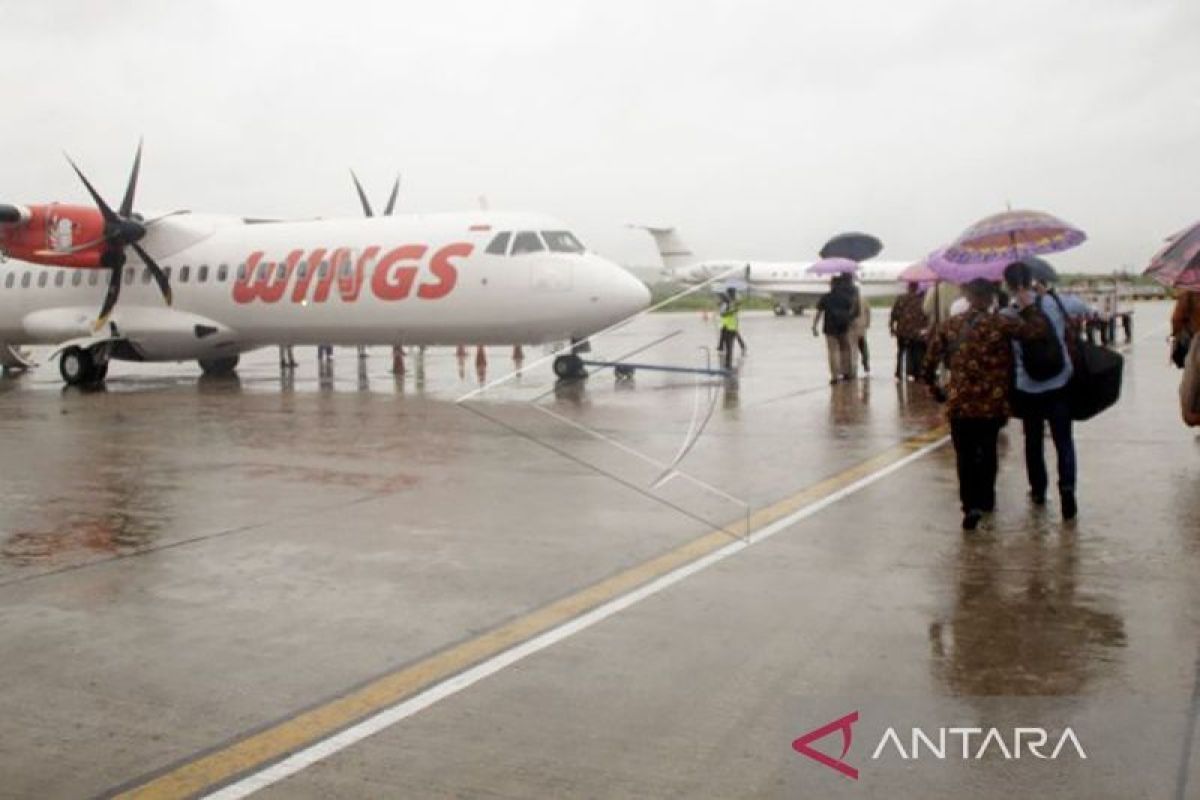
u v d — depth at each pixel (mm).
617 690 4793
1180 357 11781
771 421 13914
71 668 5215
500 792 3840
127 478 10375
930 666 4992
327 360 26516
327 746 4262
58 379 24703
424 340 20438
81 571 7016
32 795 3898
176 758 4188
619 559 7102
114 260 22406
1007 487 9242
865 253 29984
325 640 5574
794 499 8914
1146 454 10812
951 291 16969
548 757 4121
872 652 5199
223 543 7730
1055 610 5793
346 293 20547
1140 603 5895
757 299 80562
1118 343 30234
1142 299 80812
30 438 13297
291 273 21188
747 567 6816
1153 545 7164
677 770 3996
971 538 7461
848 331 18812
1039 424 8461
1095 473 9789
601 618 5832
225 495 9500
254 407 16812
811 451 11398
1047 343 7668
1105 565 6688
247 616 6012
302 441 12773
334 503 9102
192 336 22484
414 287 19797
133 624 5898
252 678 5043
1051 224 9695
